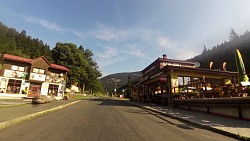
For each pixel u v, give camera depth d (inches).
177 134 280.2
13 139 237.9
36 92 1473.9
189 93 651.5
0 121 331.0
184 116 458.0
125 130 298.7
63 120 394.0
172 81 805.9
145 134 273.4
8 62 1357.0
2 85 1296.8
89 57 3447.3
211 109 510.3
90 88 3782.0
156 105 845.8
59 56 2397.9
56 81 1626.5
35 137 248.1
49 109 557.0
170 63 1117.1
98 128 310.5
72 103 877.8
